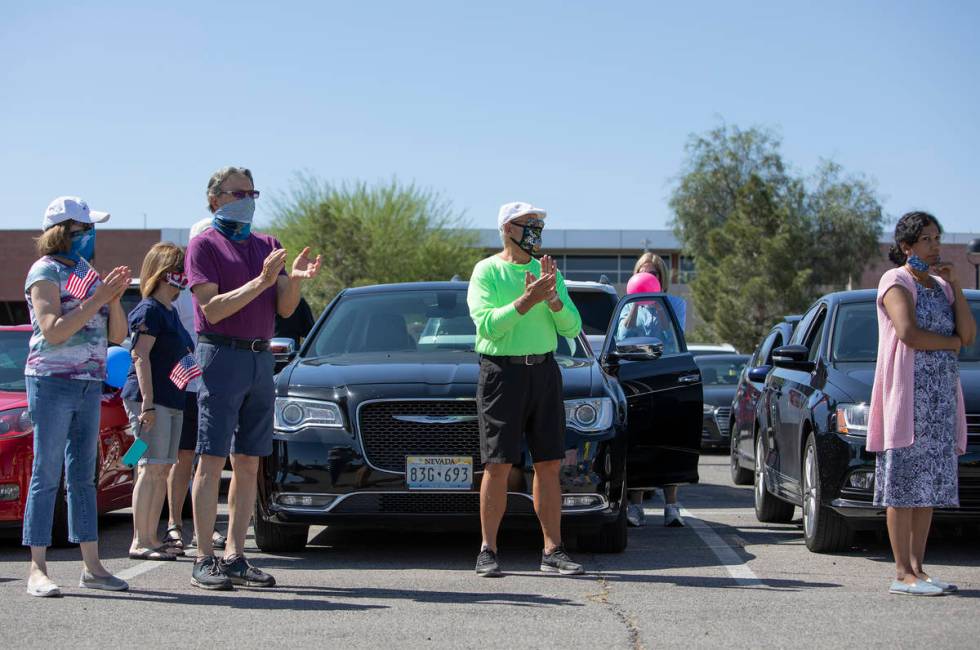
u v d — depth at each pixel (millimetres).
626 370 8086
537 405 6410
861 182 52969
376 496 6680
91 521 6020
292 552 7281
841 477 6977
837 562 6945
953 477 5949
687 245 54281
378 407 6742
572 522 6777
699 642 4844
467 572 6555
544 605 5598
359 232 46125
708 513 9766
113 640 4887
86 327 5949
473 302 6422
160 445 7133
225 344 5973
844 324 8102
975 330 6082
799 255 47000
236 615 5379
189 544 7902
